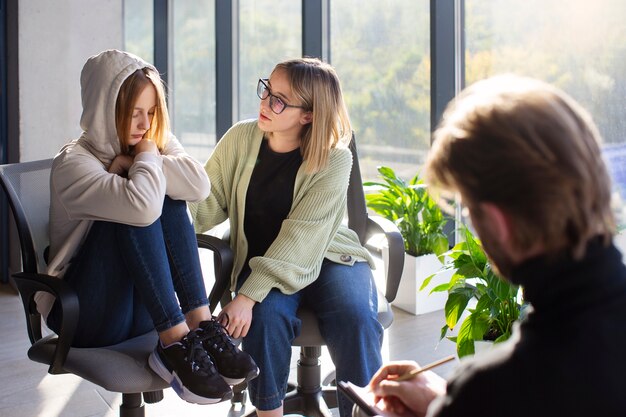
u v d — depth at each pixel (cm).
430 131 340
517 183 76
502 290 232
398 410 113
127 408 194
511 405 76
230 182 222
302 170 212
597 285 77
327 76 209
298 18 416
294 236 205
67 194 185
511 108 78
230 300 219
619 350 75
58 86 396
